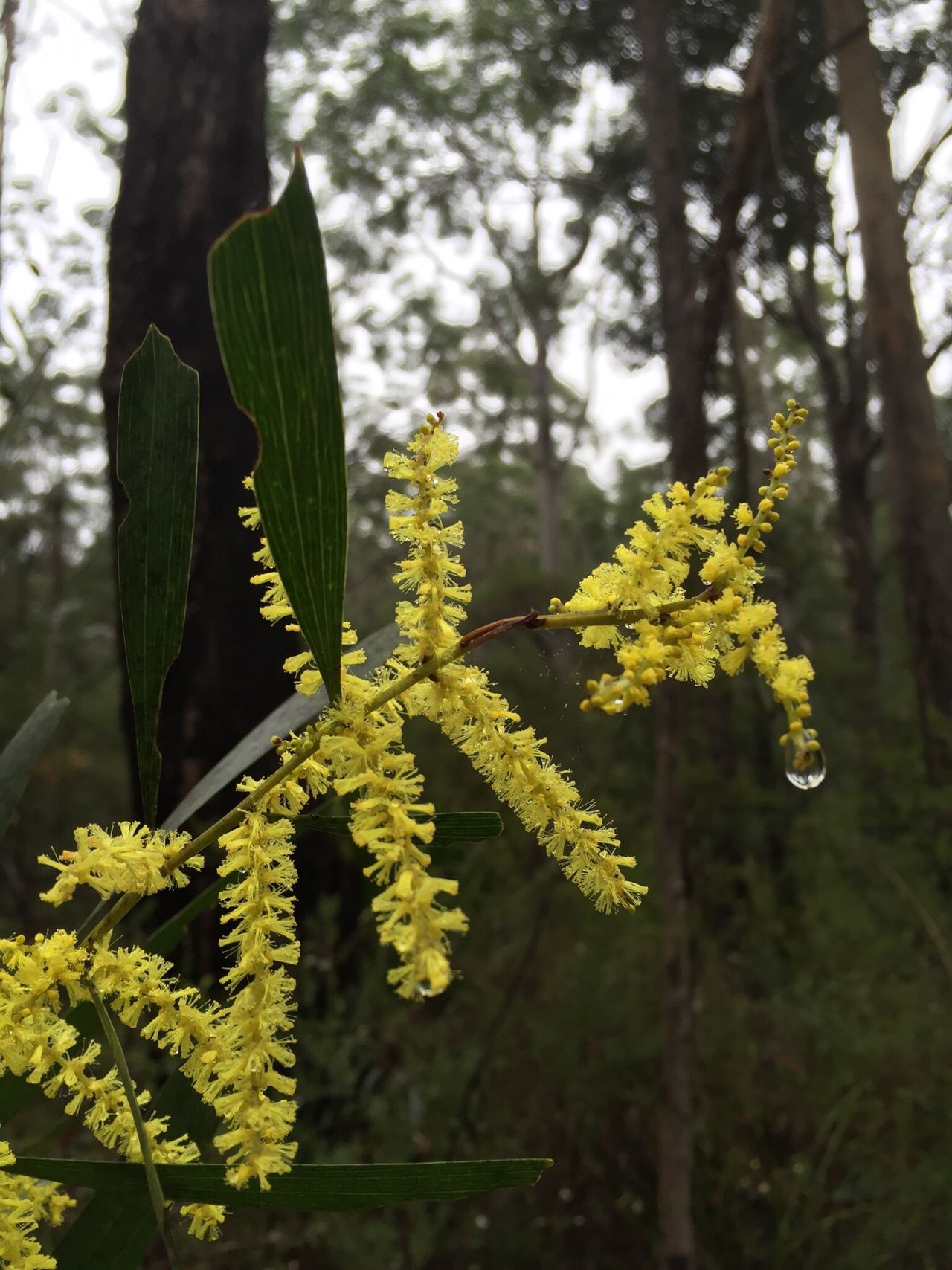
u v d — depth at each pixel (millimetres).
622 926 3908
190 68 3367
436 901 515
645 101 8695
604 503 19969
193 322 3166
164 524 688
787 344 16578
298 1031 2910
